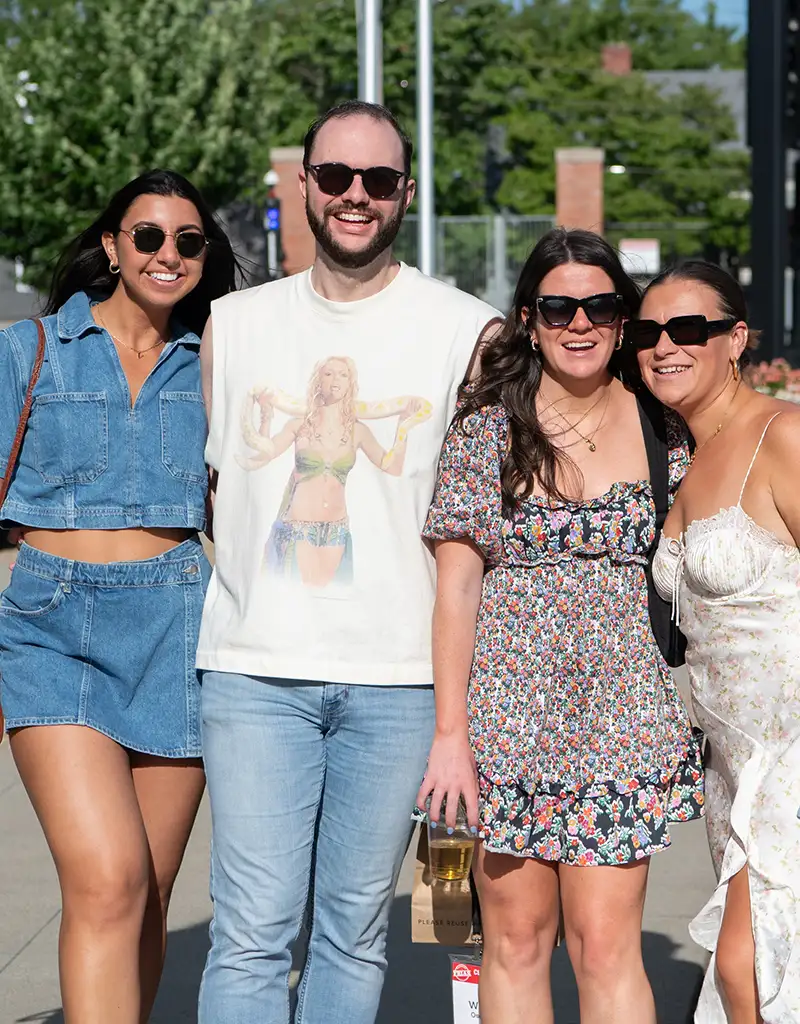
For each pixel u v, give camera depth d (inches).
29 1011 165.3
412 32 1445.6
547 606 130.5
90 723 136.7
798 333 1003.3
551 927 134.0
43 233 659.4
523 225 1047.0
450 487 131.6
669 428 136.2
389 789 131.5
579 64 1710.1
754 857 123.4
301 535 131.0
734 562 123.7
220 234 149.3
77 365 141.1
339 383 132.6
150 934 144.9
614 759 128.3
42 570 139.3
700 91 1791.3
